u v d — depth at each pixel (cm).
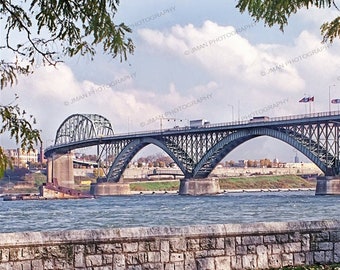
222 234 2491
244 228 2530
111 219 12150
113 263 2338
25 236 2227
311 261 2625
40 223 11338
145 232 2392
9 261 2192
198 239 2459
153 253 2395
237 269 2502
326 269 2514
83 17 1819
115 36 1844
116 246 2345
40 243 2241
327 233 2658
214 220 11106
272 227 2573
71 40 1823
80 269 2292
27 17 1773
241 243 2519
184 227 2452
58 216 13875
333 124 19750
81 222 11375
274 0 2177
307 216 11631
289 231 2598
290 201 19875
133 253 2367
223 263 2484
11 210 17700
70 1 1789
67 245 2280
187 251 2441
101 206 19575
